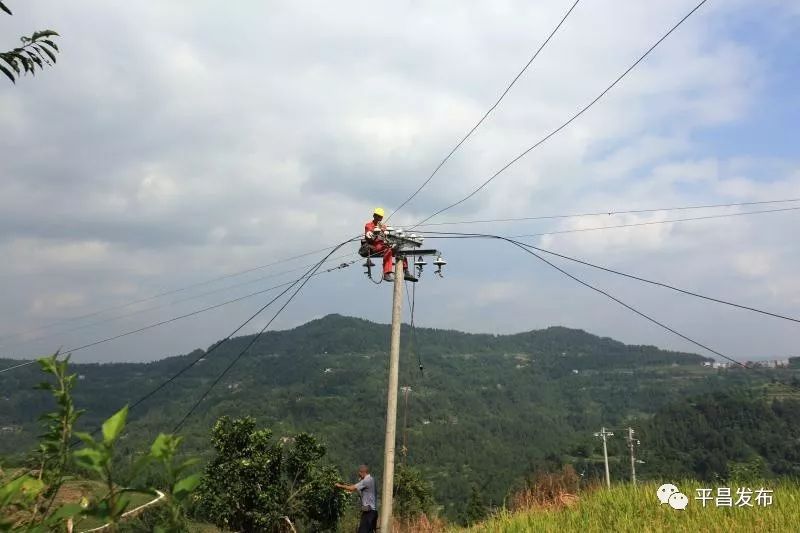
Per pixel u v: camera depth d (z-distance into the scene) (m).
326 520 21.61
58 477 2.27
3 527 2.18
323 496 20.81
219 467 19.91
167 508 1.89
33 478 2.26
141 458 1.90
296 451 21.30
